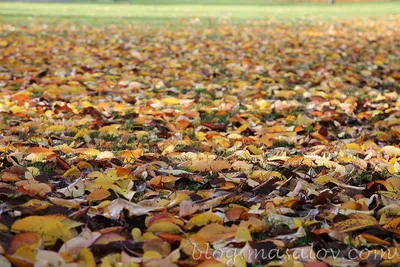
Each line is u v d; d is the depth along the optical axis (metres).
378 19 20.56
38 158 4.57
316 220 3.42
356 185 4.23
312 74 9.57
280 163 4.69
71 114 6.57
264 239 3.16
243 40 14.03
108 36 14.48
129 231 3.23
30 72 9.48
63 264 2.66
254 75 9.40
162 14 21.36
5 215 3.27
